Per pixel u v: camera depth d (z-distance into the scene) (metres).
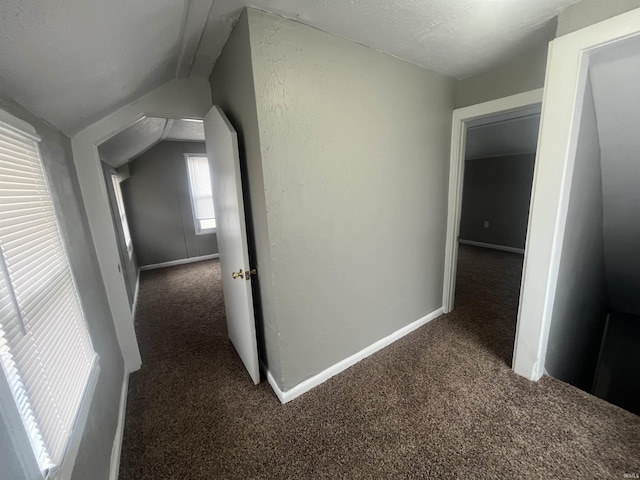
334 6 1.21
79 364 1.17
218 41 1.48
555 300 1.73
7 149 0.89
